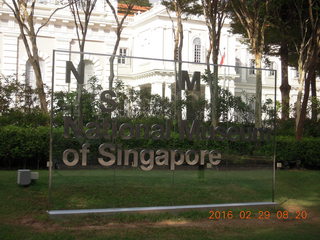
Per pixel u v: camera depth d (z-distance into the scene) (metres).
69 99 8.09
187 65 9.33
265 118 10.03
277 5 17.03
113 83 8.51
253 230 7.70
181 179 9.08
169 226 7.60
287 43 20.50
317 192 11.72
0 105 13.77
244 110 9.84
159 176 8.86
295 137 15.90
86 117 8.20
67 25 31.89
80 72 8.21
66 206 7.91
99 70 8.38
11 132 11.77
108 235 6.82
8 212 7.97
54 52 7.88
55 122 7.94
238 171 9.62
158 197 8.77
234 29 21.33
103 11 33.47
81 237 6.68
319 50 16.00
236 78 9.82
